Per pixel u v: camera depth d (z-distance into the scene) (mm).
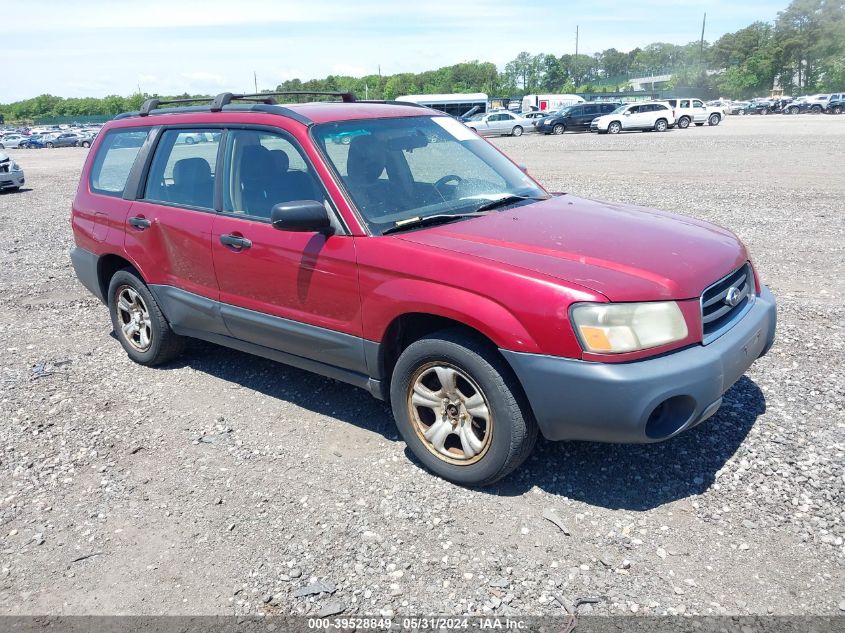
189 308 4746
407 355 3539
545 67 143000
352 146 4070
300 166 3984
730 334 3303
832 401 4156
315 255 3797
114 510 3500
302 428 4254
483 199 4195
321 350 3975
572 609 2676
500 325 3117
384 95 124875
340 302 3754
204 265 4508
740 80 107938
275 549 3125
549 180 15773
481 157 4656
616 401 2951
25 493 3691
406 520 3277
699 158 19500
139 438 4234
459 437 3475
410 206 3895
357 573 2941
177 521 3375
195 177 4652
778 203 11328
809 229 9172
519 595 2764
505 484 3533
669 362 3004
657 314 3020
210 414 4516
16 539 3309
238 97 4781
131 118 5402
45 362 5617
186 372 5266
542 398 3102
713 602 2666
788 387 4383
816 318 5676
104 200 5320
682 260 3312
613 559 2934
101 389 5020
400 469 3730
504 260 3242
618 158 20781
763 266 7438
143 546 3209
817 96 62500
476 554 3016
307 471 3758
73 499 3617
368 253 3578
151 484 3719
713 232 3893
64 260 9664
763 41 121688
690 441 3801
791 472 3449
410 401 3637
